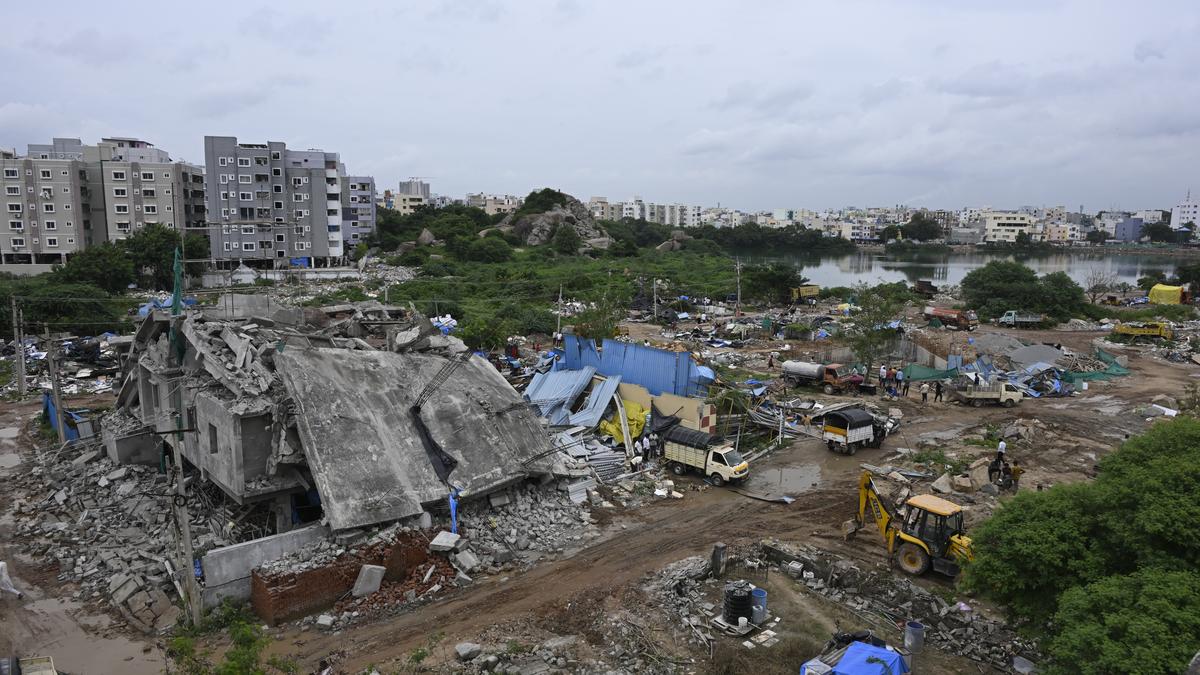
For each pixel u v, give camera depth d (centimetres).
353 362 2592
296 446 2258
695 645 1769
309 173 10638
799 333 6881
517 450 2641
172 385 2700
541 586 2111
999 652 1730
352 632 1858
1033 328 7819
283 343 2520
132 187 10188
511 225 15812
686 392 3469
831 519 2645
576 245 14438
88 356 5153
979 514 2642
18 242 9625
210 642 1797
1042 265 18975
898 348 5453
